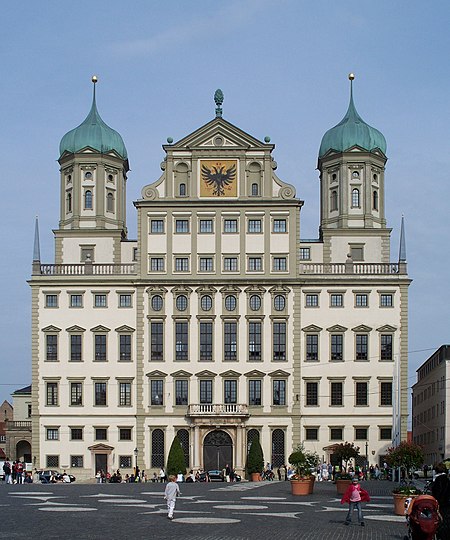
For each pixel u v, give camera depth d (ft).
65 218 445.78
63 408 416.46
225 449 412.57
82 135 444.96
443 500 103.09
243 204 423.64
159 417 414.41
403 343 416.26
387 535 134.51
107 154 445.37
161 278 420.36
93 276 421.59
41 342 419.74
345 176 440.04
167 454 413.39
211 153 426.92
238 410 411.54
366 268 422.82
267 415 413.59
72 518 154.51
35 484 315.99
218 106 433.89
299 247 423.23
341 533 136.98
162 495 228.84
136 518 156.97
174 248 423.23
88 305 421.18
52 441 415.44
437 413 488.02
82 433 415.03
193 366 416.46
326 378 415.23
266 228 423.23
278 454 413.18
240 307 418.72
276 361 416.46
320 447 412.36
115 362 418.10
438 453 481.05
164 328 418.92
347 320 417.49
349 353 416.05
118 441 414.82
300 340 417.08
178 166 428.15
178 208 424.46
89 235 439.63
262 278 419.13
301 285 419.13
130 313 420.36
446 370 457.68
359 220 438.81
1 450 652.07
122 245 441.27
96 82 459.32
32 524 142.82
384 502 207.62
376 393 414.00
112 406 416.26
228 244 422.82
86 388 416.87
